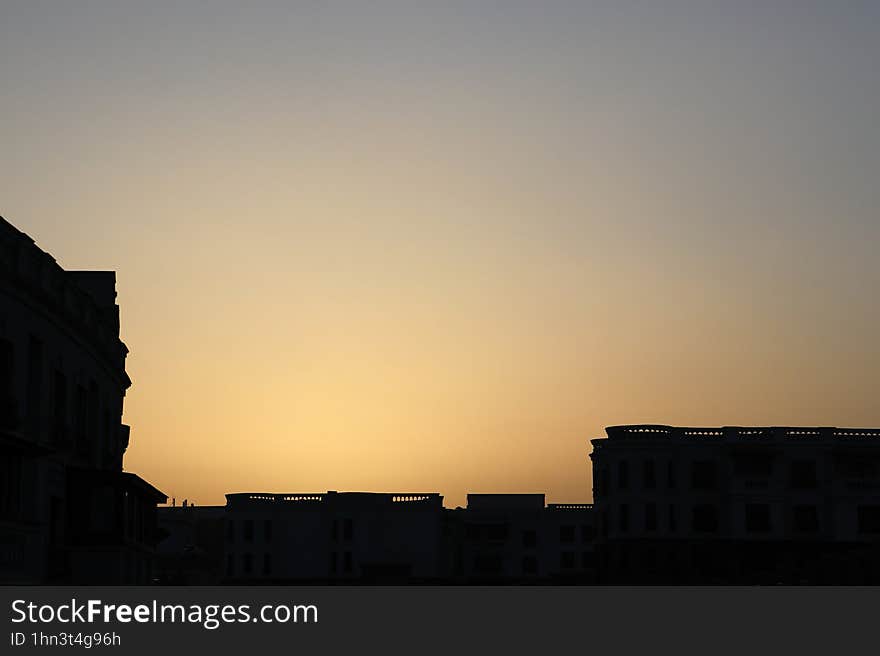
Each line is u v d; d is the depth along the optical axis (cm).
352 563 11475
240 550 11531
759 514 9388
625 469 9525
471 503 13950
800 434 9544
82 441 5500
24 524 4359
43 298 4666
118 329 6731
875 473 9488
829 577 8394
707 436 9556
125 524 5366
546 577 12556
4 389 4366
